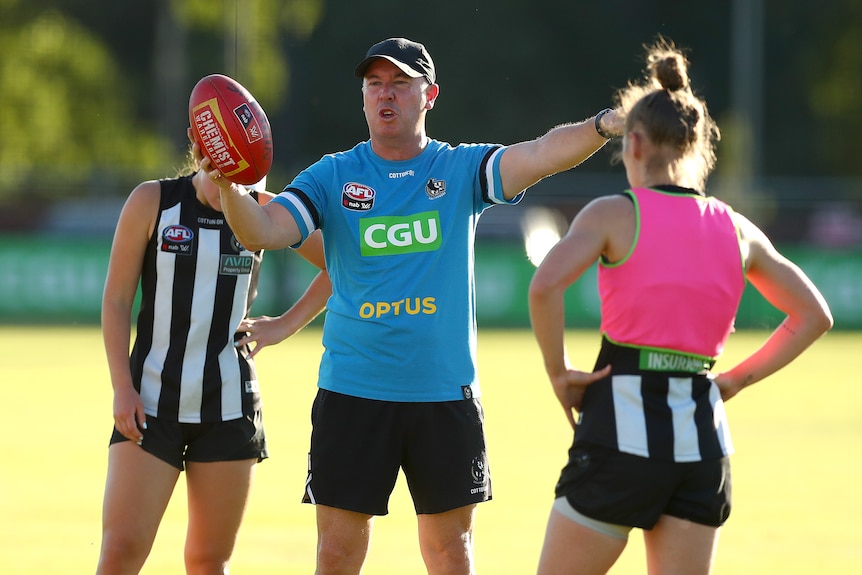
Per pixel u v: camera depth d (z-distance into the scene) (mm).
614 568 27234
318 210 19766
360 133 161375
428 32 160375
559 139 19328
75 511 32469
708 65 164875
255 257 21234
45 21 137250
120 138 137125
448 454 19750
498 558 27828
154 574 25953
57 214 97188
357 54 160875
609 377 16484
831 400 57812
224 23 136375
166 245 20562
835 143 149125
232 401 20781
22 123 131000
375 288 19609
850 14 151375
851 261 96438
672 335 16312
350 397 19656
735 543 29500
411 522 32094
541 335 16531
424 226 19672
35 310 92812
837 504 34094
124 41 167250
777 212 102312
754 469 39656
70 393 58094
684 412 16297
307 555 27969
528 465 40031
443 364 19672
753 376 17469
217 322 20828
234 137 18344
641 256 16391
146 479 20156
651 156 16844
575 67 163625
